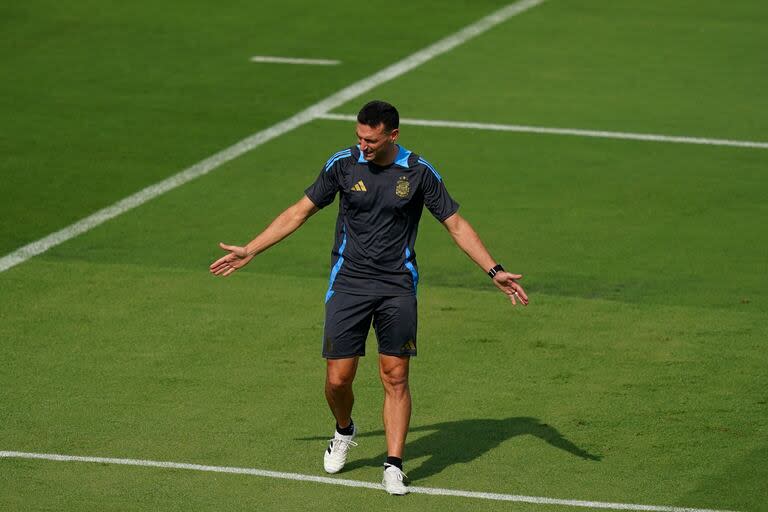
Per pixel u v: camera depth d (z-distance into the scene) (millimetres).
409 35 77875
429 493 26938
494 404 31891
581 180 53156
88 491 26672
